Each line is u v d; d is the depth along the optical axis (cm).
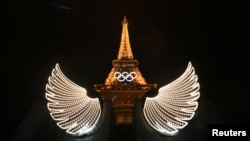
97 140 977
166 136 996
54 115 1049
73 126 998
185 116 1037
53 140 987
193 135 995
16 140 988
